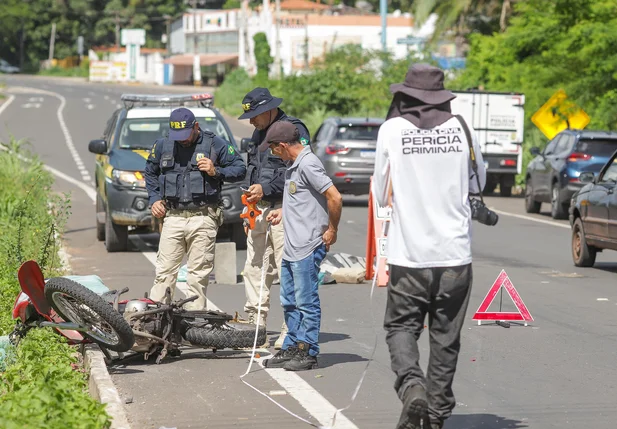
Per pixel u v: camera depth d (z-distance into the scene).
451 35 77.38
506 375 11.70
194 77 147.88
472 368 12.05
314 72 70.75
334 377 11.41
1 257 17.88
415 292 8.38
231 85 96.75
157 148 13.02
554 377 11.61
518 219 32.91
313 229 11.55
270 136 11.50
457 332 8.48
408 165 8.34
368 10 130.50
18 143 37.91
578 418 9.84
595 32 39.94
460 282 8.36
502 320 15.30
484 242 26.19
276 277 12.99
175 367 11.83
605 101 40.69
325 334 14.11
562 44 42.22
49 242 17.58
